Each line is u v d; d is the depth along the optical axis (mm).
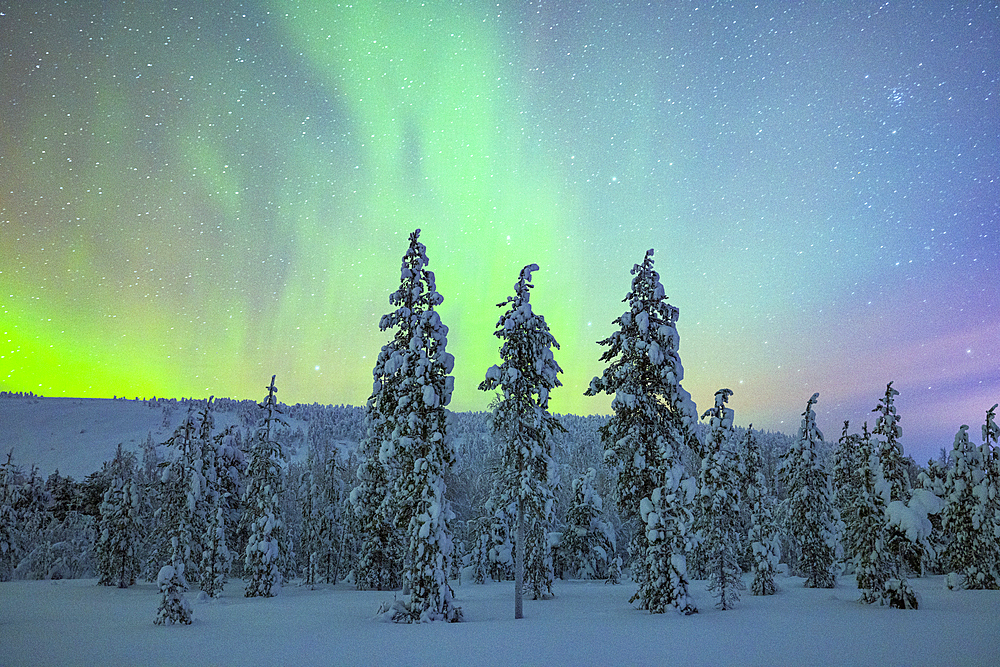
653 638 19609
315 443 179375
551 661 16031
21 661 16984
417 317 27797
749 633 20469
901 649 17234
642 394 27906
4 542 63531
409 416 26484
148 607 34406
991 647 17516
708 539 32688
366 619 25766
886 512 30344
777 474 45125
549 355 29922
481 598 37031
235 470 47312
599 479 78062
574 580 57719
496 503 39125
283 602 35562
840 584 46562
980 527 39469
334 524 55719
